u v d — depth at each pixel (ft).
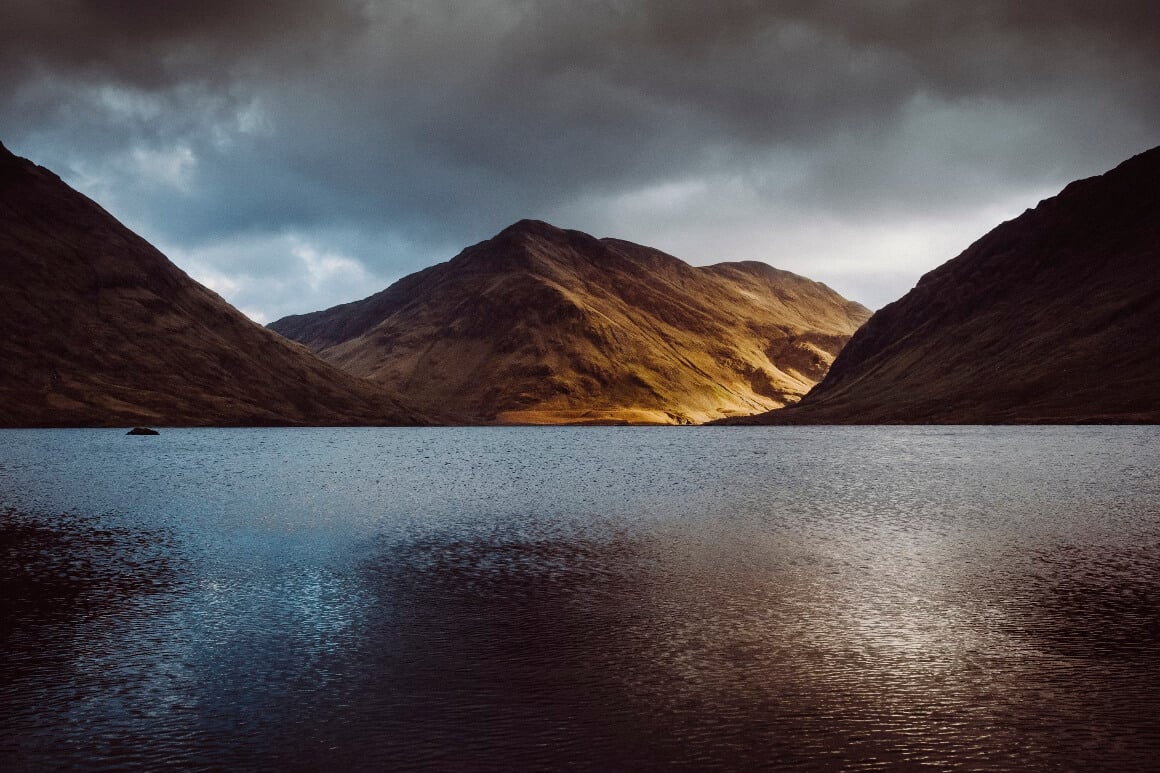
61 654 70.23
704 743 51.88
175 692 61.11
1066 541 125.39
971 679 63.21
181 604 87.76
